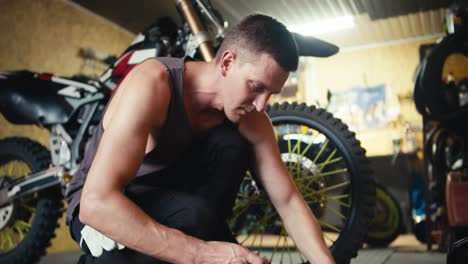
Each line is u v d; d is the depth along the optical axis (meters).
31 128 3.62
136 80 0.98
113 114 1.01
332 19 5.21
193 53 1.74
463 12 2.55
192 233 1.03
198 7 1.82
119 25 4.75
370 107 6.02
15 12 3.58
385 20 5.32
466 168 2.32
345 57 6.21
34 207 2.29
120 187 0.91
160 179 1.12
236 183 1.18
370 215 1.62
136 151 0.94
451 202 1.95
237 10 4.75
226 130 1.15
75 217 1.13
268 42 0.94
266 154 1.21
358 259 2.48
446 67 4.86
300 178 1.74
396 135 5.81
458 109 2.32
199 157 1.14
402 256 2.68
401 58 6.01
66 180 1.99
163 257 0.90
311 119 1.73
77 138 1.99
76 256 3.18
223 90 1.02
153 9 4.46
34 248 2.14
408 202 5.29
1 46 3.44
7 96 2.14
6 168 2.46
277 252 2.44
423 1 4.80
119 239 0.90
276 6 4.74
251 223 1.88
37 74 2.14
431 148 2.84
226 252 0.93
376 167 5.52
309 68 6.26
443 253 2.81
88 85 2.03
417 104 2.49
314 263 1.13
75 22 4.16
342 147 1.69
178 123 1.04
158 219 1.03
